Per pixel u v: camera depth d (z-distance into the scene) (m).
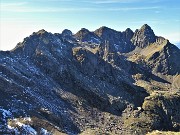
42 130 142.00
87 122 196.25
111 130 199.25
